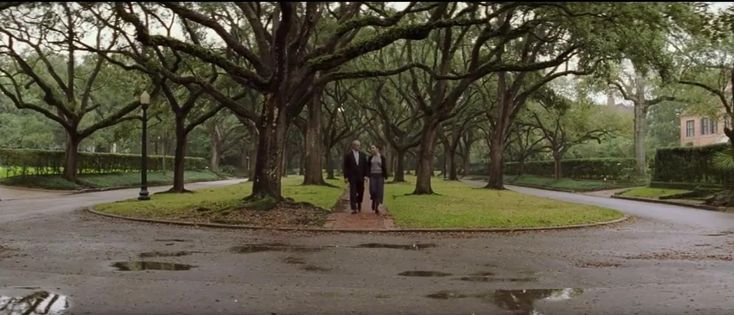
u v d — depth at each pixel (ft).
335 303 21.59
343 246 36.24
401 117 168.45
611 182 144.25
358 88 143.54
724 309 21.22
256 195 55.72
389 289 24.02
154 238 39.29
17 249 33.86
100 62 109.40
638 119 140.46
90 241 37.52
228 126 231.71
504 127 116.57
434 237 41.14
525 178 186.60
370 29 88.79
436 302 21.89
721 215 63.31
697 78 84.58
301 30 53.98
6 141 168.96
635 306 21.53
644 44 52.01
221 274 26.81
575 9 38.50
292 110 62.03
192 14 53.52
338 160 277.03
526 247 36.58
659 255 33.76
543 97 127.75
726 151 83.10
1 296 21.95
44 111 108.68
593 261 31.45
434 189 106.01
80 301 21.34
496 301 22.11
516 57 105.50
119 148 243.19
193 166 212.84
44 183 107.65
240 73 54.19
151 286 24.02
